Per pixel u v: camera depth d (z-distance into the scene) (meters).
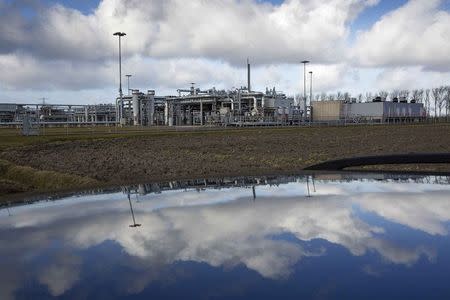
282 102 70.50
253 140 31.75
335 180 2.57
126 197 2.17
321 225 1.44
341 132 43.38
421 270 0.99
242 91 71.81
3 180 13.11
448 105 113.88
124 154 21.20
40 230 1.47
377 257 1.09
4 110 50.00
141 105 70.25
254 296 0.87
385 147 25.27
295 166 16.50
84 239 1.34
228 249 1.19
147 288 0.93
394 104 81.75
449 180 2.52
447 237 1.26
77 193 2.35
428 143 27.81
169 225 1.50
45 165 16.42
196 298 0.87
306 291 0.89
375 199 1.91
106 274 1.03
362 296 0.86
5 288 0.94
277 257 1.11
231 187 2.38
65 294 0.91
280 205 1.81
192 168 15.70
